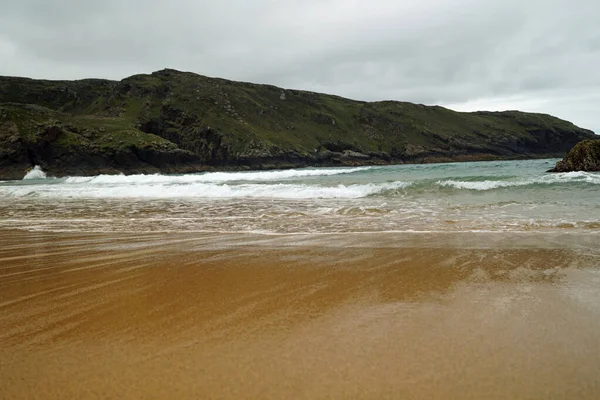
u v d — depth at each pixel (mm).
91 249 6898
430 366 2607
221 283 4691
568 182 16234
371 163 124188
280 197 15156
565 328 3141
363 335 3115
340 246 6617
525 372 2512
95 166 77375
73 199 16594
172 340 3104
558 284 4312
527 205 11195
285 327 3316
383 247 6438
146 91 118312
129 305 3967
